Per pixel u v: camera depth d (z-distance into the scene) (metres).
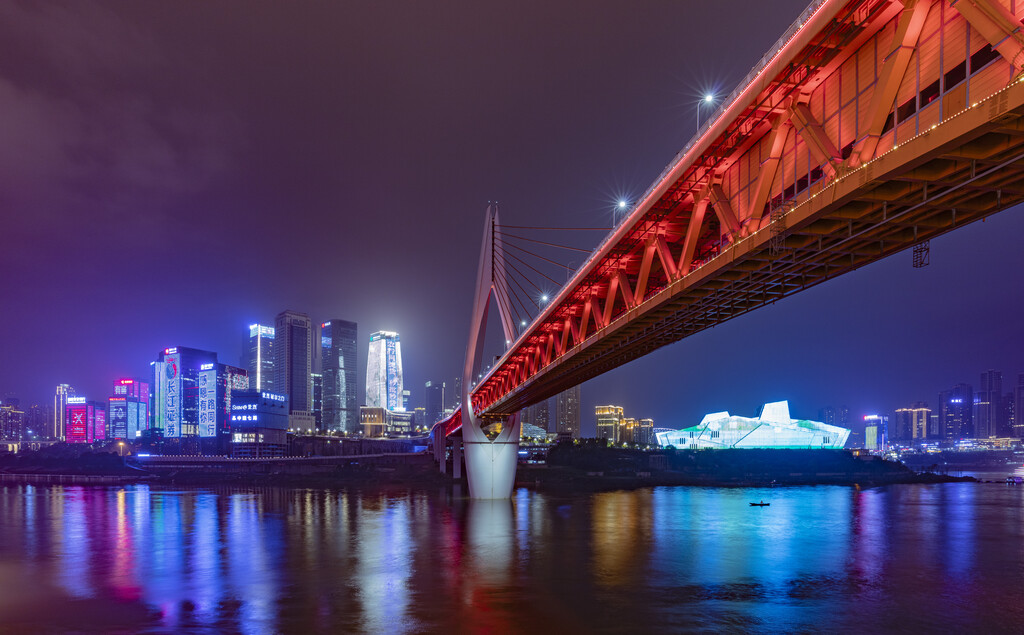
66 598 61.75
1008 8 21.97
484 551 83.19
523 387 96.62
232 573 71.75
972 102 23.67
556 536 95.44
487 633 49.81
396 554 81.50
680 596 59.97
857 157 28.69
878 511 134.75
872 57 28.77
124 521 119.62
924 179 27.12
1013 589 63.19
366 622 52.84
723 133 37.34
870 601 58.66
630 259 55.69
